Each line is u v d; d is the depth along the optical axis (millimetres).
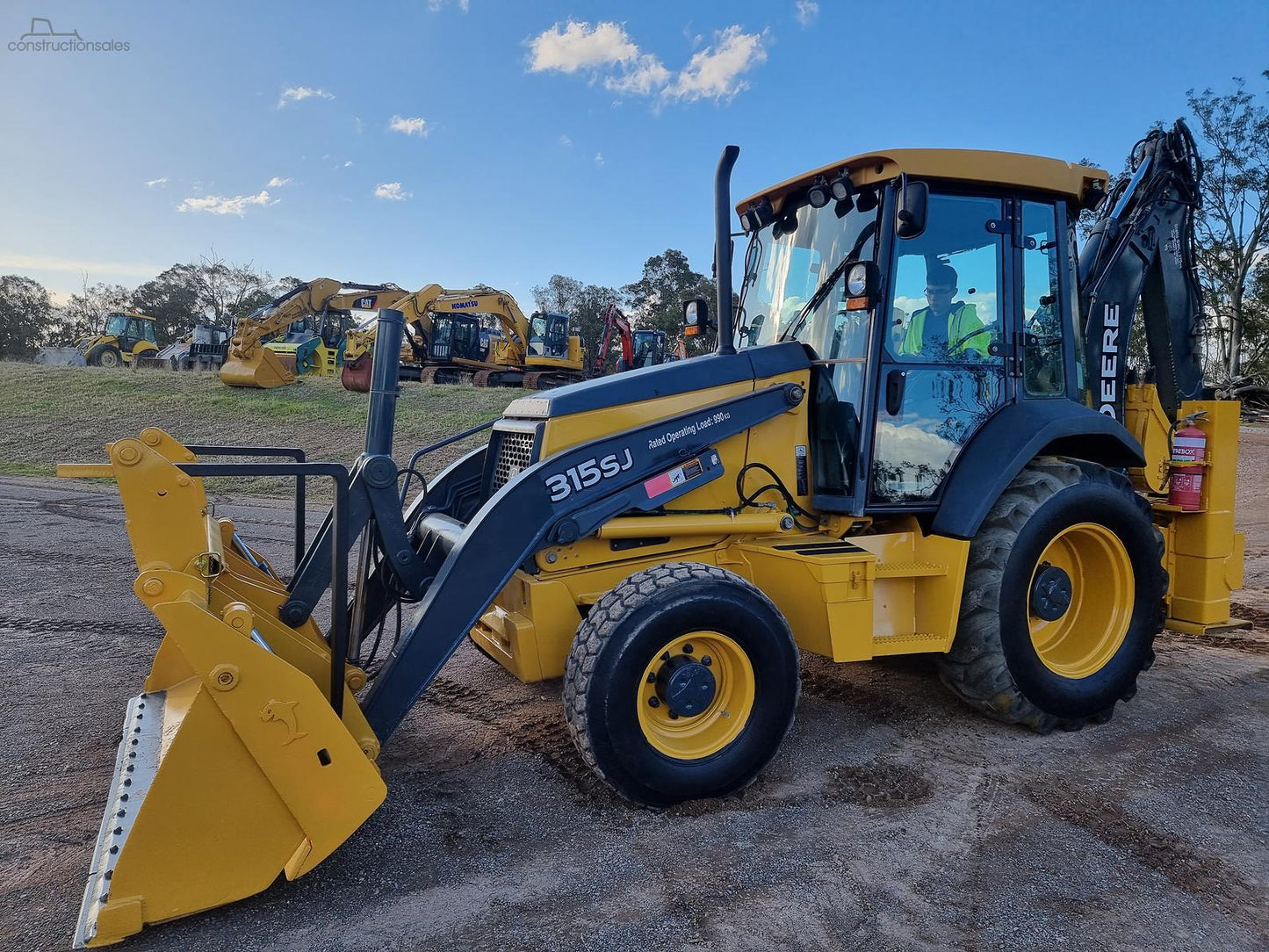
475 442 14859
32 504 10141
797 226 4129
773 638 3141
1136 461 4344
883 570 3572
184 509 2496
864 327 3672
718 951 2277
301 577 3150
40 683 4305
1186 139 4641
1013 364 3943
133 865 2295
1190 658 4930
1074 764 3484
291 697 2434
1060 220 4055
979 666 3658
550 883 2590
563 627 3330
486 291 26453
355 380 19188
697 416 3537
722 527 3561
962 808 3098
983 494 3615
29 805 3059
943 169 3607
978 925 2406
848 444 3699
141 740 2992
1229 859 2770
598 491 3301
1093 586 4074
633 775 2953
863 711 4043
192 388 19250
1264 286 28734
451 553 3051
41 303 67938
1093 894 2564
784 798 3164
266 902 2494
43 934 2334
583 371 28688
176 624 2314
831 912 2455
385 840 2842
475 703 4082
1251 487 11828
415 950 2277
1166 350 4719
